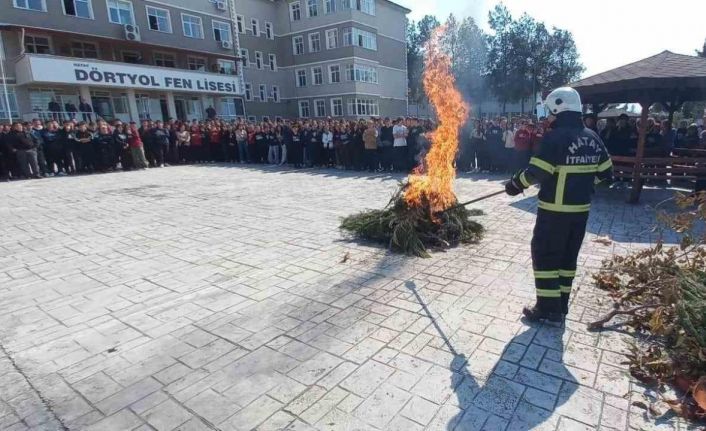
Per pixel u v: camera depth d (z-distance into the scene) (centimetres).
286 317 355
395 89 4231
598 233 580
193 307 382
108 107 2503
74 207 888
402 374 269
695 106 2727
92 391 264
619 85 748
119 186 1198
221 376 275
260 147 1780
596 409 230
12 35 2162
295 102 4025
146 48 2719
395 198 582
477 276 432
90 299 407
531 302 366
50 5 2292
